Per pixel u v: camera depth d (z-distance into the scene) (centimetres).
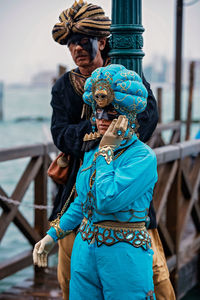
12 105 11906
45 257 278
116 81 248
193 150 563
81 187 263
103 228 248
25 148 523
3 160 492
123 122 245
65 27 302
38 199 554
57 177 320
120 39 291
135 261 245
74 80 315
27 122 6038
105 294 248
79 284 256
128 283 244
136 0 290
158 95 1209
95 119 268
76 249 260
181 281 587
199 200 743
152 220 312
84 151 284
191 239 655
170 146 514
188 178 580
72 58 313
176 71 1207
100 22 300
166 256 532
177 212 532
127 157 250
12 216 516
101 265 246
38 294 499
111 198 236
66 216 276
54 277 543
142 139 297
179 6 1199
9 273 515
